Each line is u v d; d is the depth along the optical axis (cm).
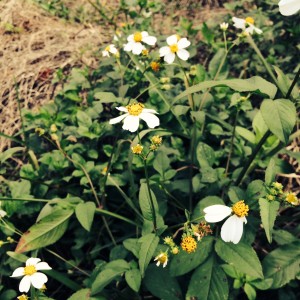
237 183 32
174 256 26
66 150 36
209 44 46
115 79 40
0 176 37
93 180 34
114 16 55
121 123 35
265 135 28
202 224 25
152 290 27
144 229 27
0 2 52
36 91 43
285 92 25
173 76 38
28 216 35
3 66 45
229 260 24
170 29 52
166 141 36
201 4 56
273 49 44
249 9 52
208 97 36
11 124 41
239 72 45
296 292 31
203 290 25
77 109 40
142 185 27
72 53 47
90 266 34
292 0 20
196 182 32
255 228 28
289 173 34
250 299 27
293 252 28
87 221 28
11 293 30
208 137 38
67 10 56
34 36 49
